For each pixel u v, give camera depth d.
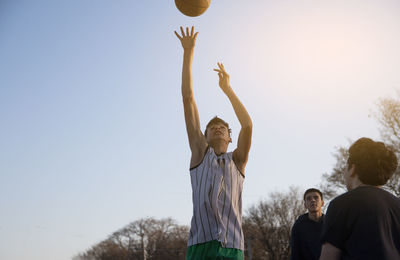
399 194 21.80
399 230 2.47
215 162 3.43
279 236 41.56
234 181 3.38
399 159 22.14
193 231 3.27
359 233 2.42
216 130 3.63
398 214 2.50
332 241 2.46
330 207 2.56
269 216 41.91
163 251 70.56
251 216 42.84
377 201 2.50
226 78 3.91
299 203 41.81
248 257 46.84
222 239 3.12
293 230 5.54
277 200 42.50
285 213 41.69
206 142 3.61
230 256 3.12
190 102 3.70
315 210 5.41
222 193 3.28
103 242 86.50
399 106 22.72
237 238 3.21
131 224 75.75
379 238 2.39
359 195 2.53
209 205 3.21
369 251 2.38
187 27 4.01
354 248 2.42
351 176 2.77
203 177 3.36
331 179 25.75
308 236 5.38
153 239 73.12
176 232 74.25
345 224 2.46
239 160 3.52
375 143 2.71
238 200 3.38
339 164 25.66
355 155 2.73
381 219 2.44
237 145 3.57
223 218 3.21
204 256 3.12
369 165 2.63
